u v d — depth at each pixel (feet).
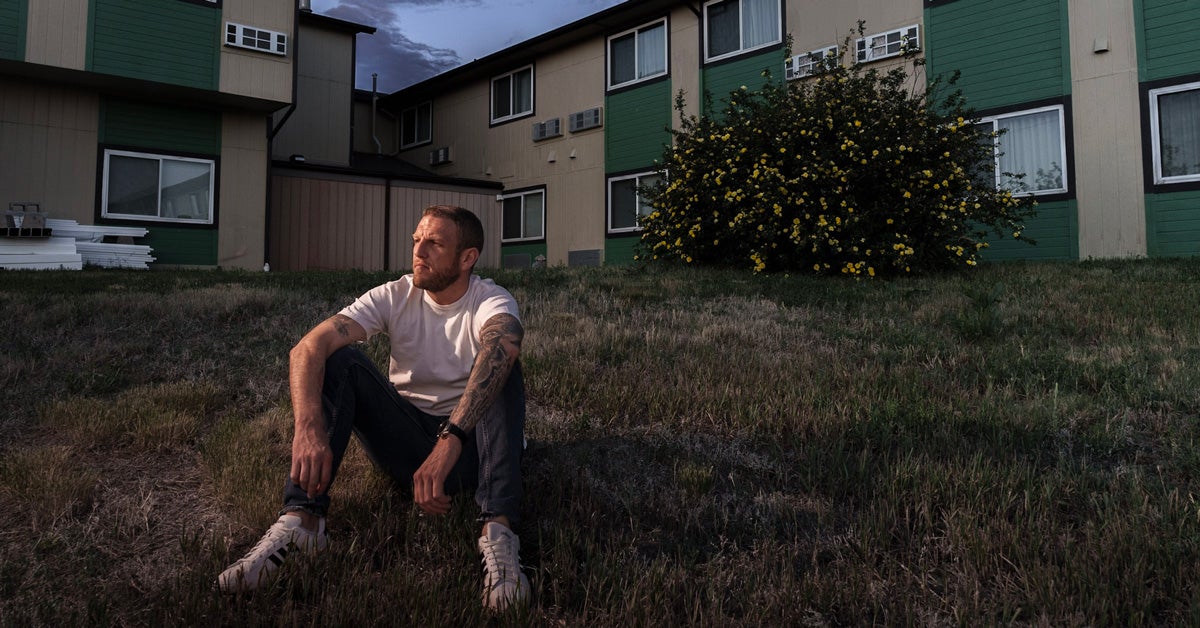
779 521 7.89
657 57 49.52
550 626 5.89
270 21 44.24
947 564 6.89
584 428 10.61
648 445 9.96
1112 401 11.53
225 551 6.65
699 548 7.32
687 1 47.14
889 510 7.68
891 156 27.89
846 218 27.55
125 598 6.09
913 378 13.11
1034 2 34.53
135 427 10.00
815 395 11.74
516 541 6.52
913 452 9.52
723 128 32.94
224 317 18.28
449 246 6.95
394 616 5.70
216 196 44.96
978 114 36.19
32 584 6.23
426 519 7.44
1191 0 30.66
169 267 42.73
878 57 39.14
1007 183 35.40
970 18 36.45
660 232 34.60
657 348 15.62
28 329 15.72
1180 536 7.07
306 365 6.55
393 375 7.68
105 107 41.45
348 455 9.16
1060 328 17.51
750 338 17.19
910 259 27.53
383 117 70.69
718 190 31.48
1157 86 31.40
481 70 60.59
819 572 6.86
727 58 45.65
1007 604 5.99
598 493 8.41
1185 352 14.25
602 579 6.41
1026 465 8.85
